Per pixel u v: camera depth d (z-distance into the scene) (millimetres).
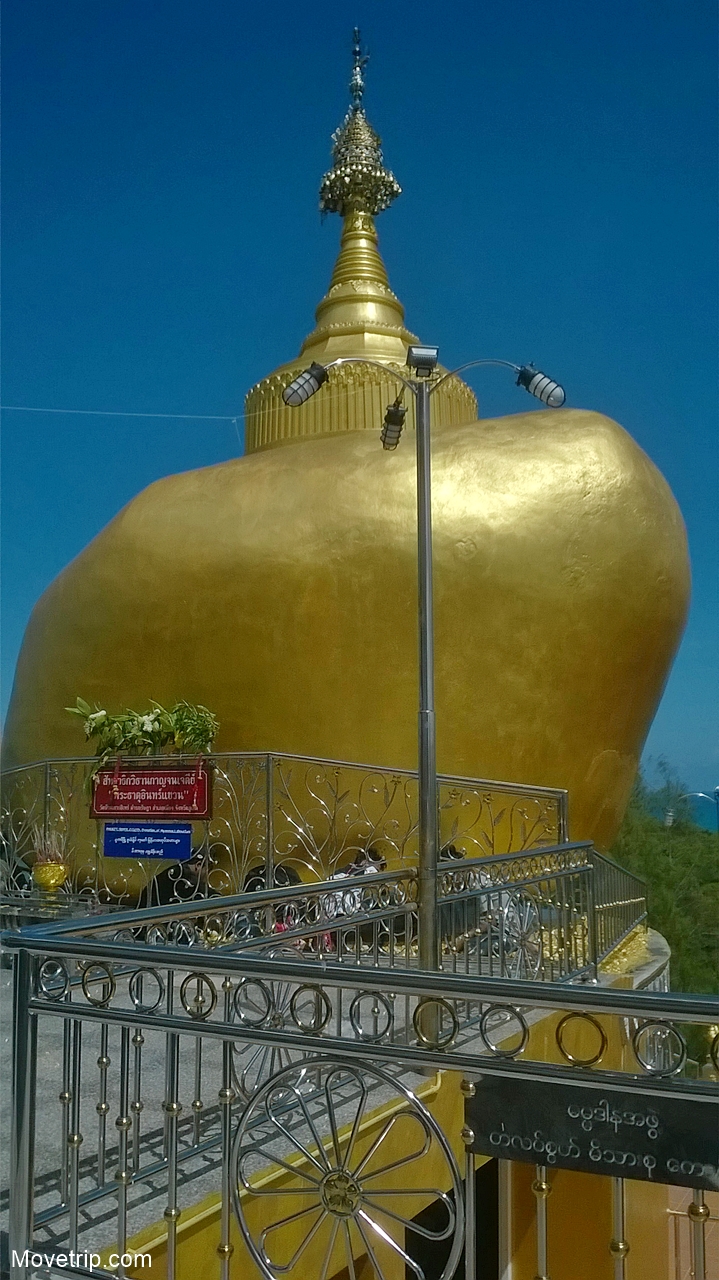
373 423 16328
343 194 19109
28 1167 3766
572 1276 8320
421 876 7152
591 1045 8125
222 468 14953
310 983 3465
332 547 13172
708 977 26422
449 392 17031
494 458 13273
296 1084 4461
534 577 12727
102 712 12141
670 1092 2891
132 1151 4426
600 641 12828
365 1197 3402
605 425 13656
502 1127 3135
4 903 11211
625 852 27906
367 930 10359
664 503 13617
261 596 13312
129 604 14133
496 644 12695
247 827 11234
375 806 12406
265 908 7426
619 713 13141
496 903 8828
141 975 3795
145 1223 3977
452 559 12812
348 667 12945
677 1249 11992
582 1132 3018
